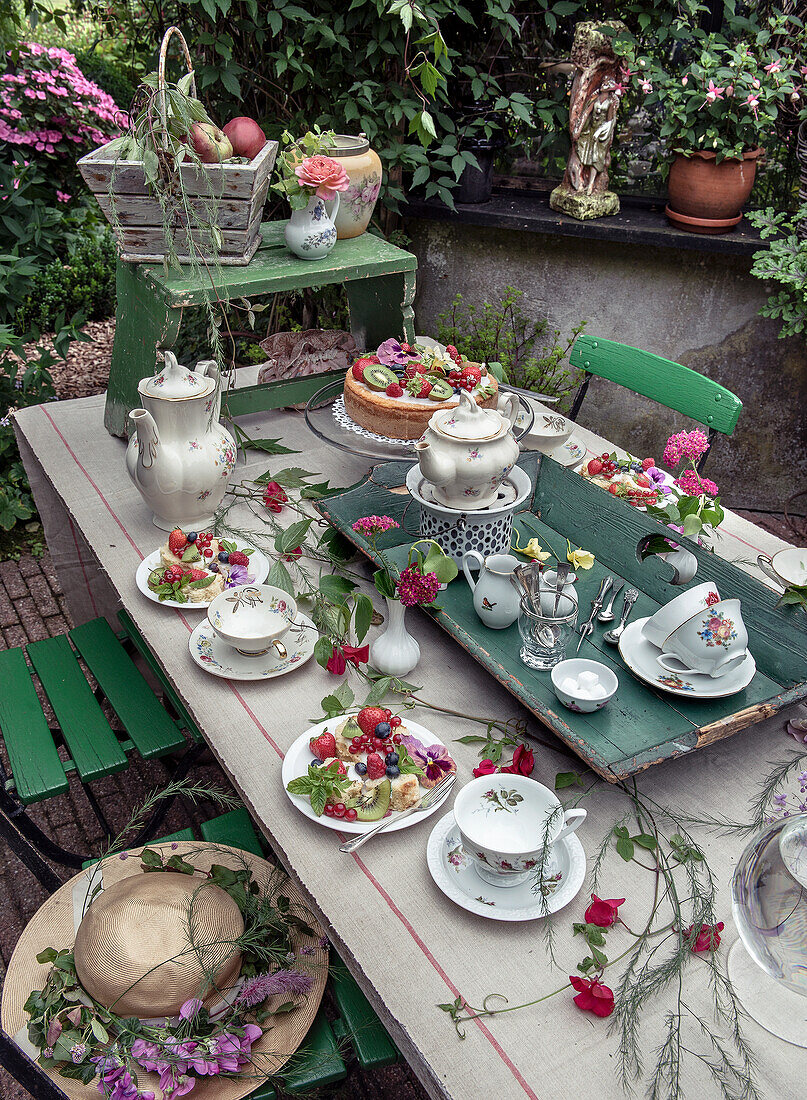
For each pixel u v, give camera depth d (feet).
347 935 3.67
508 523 5.67
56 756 5.73
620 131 11.49
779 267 9.93
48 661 6.61
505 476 5.57
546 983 3.49
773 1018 3.36
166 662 5.28
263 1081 3.76
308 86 10.82
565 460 7.33
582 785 4.38
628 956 3.59
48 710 9.02
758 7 10.70
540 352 12.43
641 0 10.74
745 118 9.98
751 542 6.47
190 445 6.15
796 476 12.37
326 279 7.18
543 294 11.97
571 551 5.82
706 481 6.42
